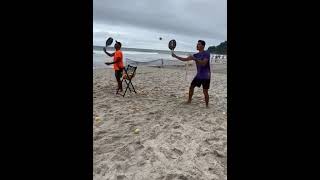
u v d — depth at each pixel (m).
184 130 5.36
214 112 6.94
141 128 5.43
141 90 10.36
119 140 4.73
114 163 3.80
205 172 3.60
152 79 14.63
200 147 4.48
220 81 14.39
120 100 8.18
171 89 10.94
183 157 4.07
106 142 4.62
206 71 7.40
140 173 3.54
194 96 9.35
